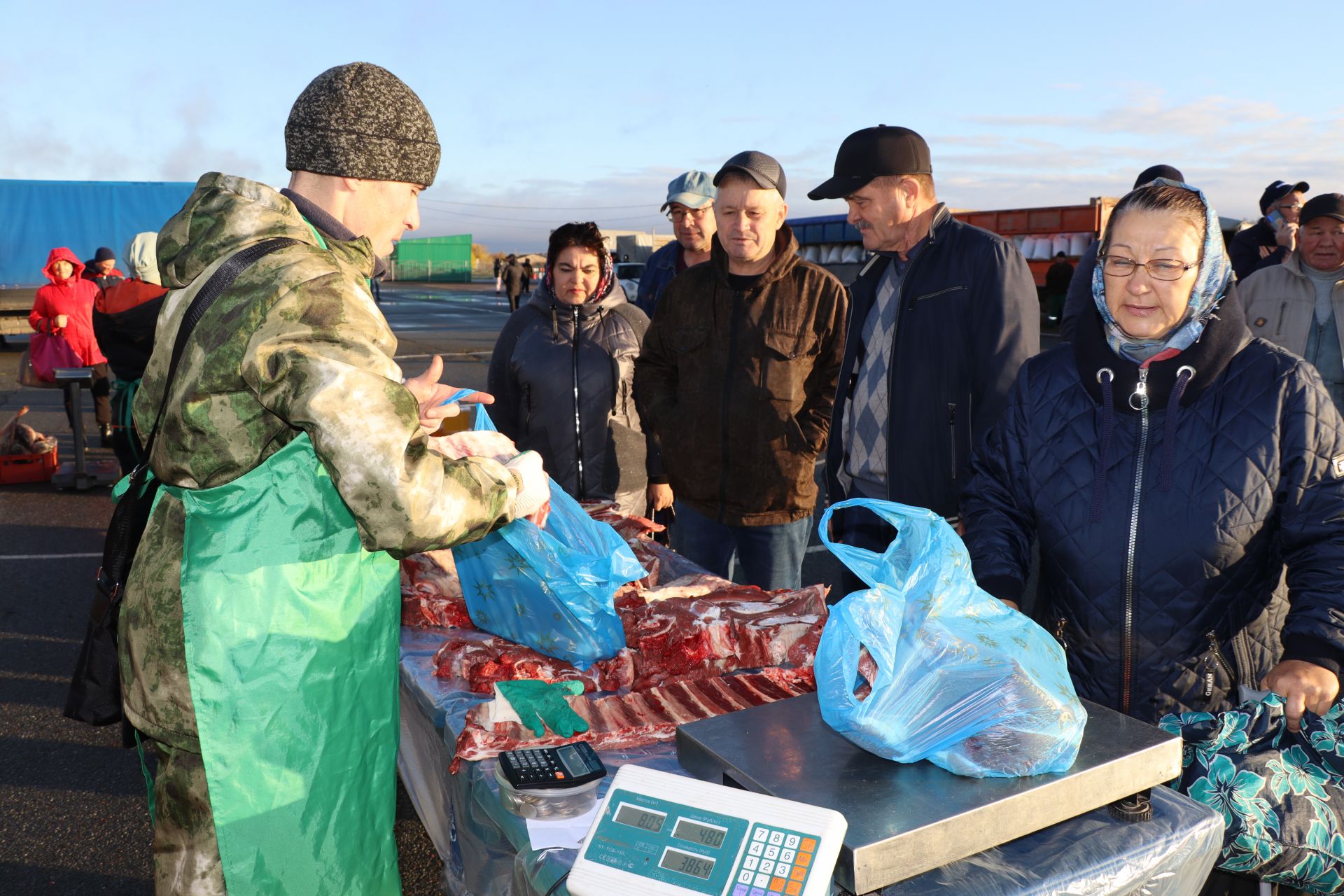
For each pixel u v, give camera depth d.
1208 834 1.32
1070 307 4.23
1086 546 1.77
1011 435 1.91
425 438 1.33
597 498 3.39
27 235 14.12
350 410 1.24
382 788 1.54
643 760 1.54
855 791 1.22
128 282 3.36
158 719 1.40
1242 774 1.56
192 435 1.33
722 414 3.14
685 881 1.07
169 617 1.38
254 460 1.34
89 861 2.73
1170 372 1.68
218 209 1.39
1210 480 1.67
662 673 1.86
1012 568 1.82
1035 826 1.22
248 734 1.36
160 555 1.40
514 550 1.91
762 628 1.91
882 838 1.11
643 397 3.36
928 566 1.34
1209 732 1.64
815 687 1.80
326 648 1.40
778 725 1.42
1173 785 1.62
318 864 1.43
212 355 1.31
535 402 3.34
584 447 3.35
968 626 1.31
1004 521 1.91
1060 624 1.85
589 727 1.60
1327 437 1.63
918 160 2.62
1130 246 1.64
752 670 1.89
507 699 1.66
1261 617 1.75
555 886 1.22
